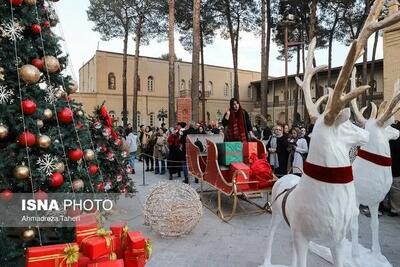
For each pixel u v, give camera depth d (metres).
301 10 24.27
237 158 6.61
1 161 3.33
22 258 3.39
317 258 4.43
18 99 3.50
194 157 7.77
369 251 4.39
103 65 35.31
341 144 2.55
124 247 2.93
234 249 4.82
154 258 4.50
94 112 6.51
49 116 3.62
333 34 27.16
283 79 39.84
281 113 40.69
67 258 2.54
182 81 39.56
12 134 3.50
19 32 3.57
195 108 16.64
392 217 6.38
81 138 4.30
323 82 32.09
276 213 3.93
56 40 3.86
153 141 13.08
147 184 9.95
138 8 26.72
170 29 19.38
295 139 8.76
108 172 6.43
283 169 8.41
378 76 30.84
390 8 9.86
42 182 3.50
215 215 6.57
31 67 3.47
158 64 38.34
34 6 3.69
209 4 26.83
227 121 7.25
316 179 2.57
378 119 4.04
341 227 2.60
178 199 5.41
